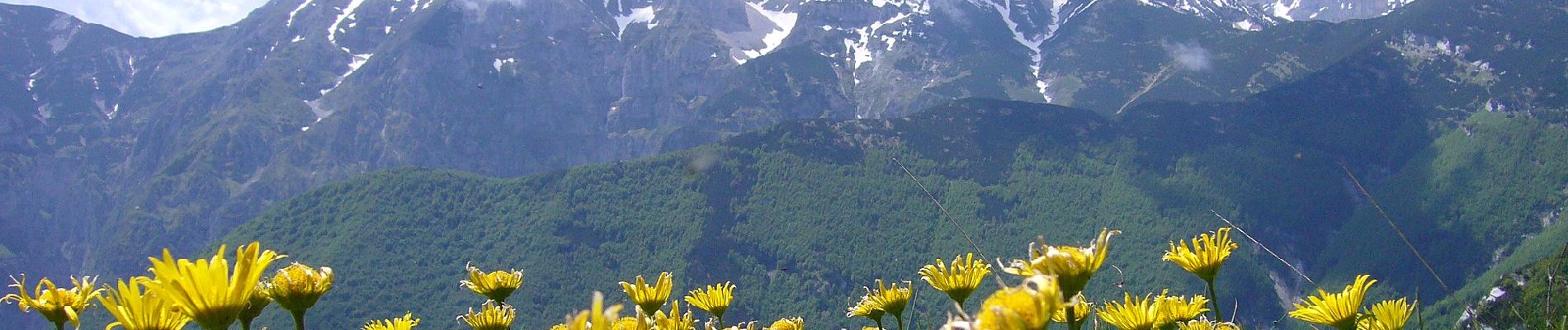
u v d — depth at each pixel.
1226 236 5.04
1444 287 5.39
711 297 7.27
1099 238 3.66
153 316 3.64
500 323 7.02
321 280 4.39
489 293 7.07
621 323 6.23
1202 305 5.85
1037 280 2.42
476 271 7.12
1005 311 2.33
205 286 3.21
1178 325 5.72
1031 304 2.35
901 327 6.86
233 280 3.24
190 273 3.21
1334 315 4.96
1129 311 5.72
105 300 3.64
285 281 4.30
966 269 5.77
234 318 3.27
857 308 6.82
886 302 6.78
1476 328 5.07
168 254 3.23
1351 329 4.94
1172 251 5.12
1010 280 3.62
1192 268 5.02
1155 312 5.70
